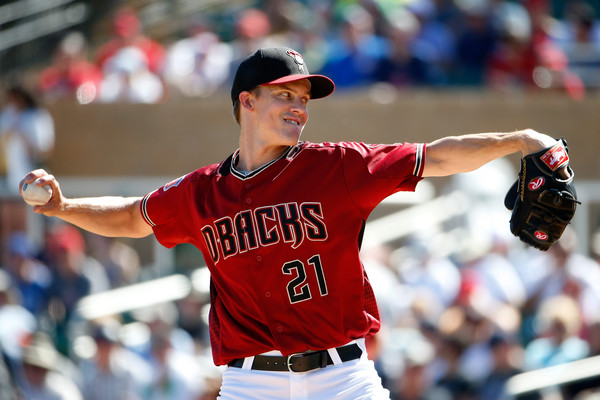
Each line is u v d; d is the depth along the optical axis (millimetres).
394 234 34531
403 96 38594
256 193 12164
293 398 12188
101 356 26375
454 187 36750
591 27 43906
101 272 32469
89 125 38875
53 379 25359
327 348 12156
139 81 39906
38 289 31094
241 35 42594
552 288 29688
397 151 11938
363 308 12266
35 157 36875
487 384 24891
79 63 41312
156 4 49031
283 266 12023
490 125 38719
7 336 25984
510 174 38031
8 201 34344
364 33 40375
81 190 38438
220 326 12734
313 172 12055
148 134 38875
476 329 26156
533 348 27156
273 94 12078
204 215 12445
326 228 11945
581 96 39219
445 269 30656
